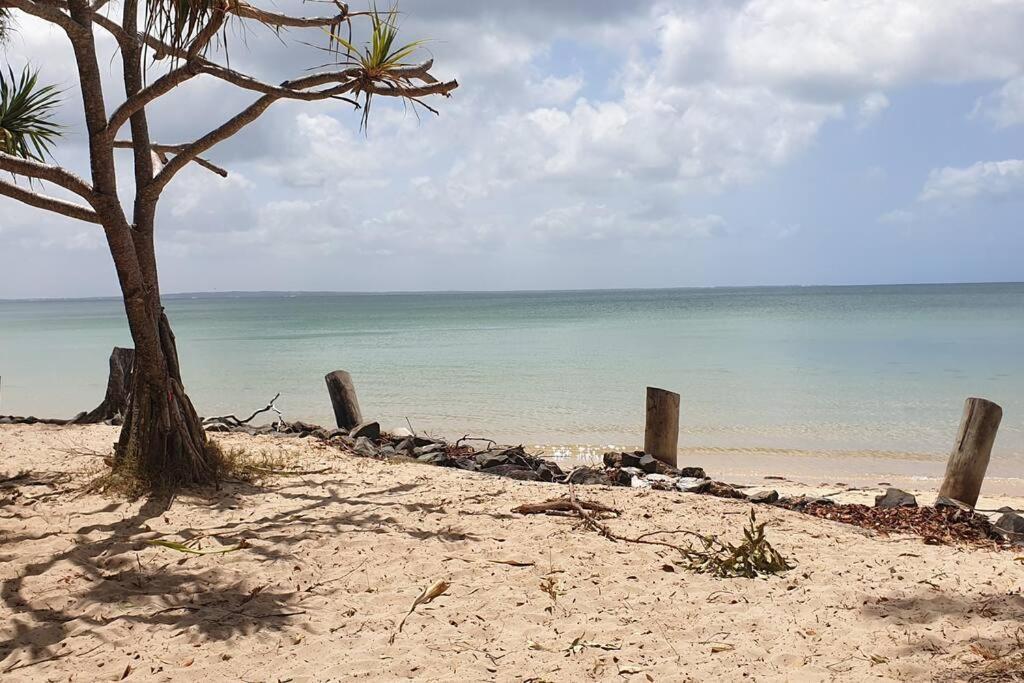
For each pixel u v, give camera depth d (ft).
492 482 28.76
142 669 13.64
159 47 23.93
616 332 155.43
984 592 17.85
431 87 23.29
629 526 23.32
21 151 28.17
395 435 39.83
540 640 15.23
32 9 20.42
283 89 22.88
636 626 15.98
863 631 15.48
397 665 13.87
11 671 13.55
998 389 68.33
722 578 19.04
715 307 333.42
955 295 528.63
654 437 37.01
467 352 109.91
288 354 110.32
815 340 124.88
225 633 15.24
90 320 308.81
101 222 22.86
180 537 20.67
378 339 144.15
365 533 21.45
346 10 25.35
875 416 57.11
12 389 75.66
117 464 25.30
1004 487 38.58
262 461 29.40
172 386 25.36
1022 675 12.73
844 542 22.77
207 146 24.44
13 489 24.38
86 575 17.76
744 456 45.24
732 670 13.78
